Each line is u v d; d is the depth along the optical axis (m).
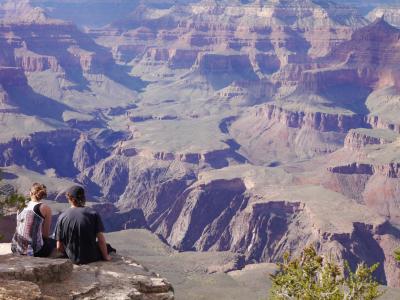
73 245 21.09
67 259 19.84
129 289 19.58
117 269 20.97
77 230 21.09
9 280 18.00
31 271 18.75
